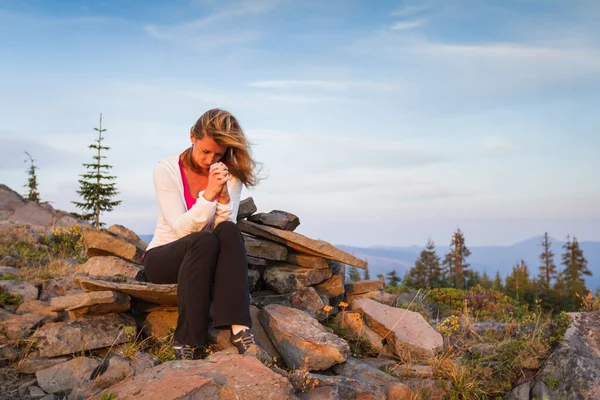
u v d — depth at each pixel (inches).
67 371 142.6
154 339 170.1
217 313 144.0
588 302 238.4
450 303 332.8
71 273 251.8
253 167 164.2
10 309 195.9
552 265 2324.1
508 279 1895.9
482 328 234.8
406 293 346.6
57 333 155.9
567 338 194.5
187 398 109.8
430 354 191.0
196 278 145.2
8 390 139.3
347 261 225.1
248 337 144.5
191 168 164.4
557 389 180.7
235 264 146.9
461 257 2222.0
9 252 289.9
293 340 170.7
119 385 125.6
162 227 165.5
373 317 212.8
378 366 185.6
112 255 200.5
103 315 170.2
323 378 146.4
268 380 120.3
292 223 238.1
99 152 781.9
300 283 221.1
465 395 170.7
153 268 160.6
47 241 340.2
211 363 130.5
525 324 227.3
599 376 179.2
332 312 226.4
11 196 541.6
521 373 188.7
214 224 159.6
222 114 152.1
